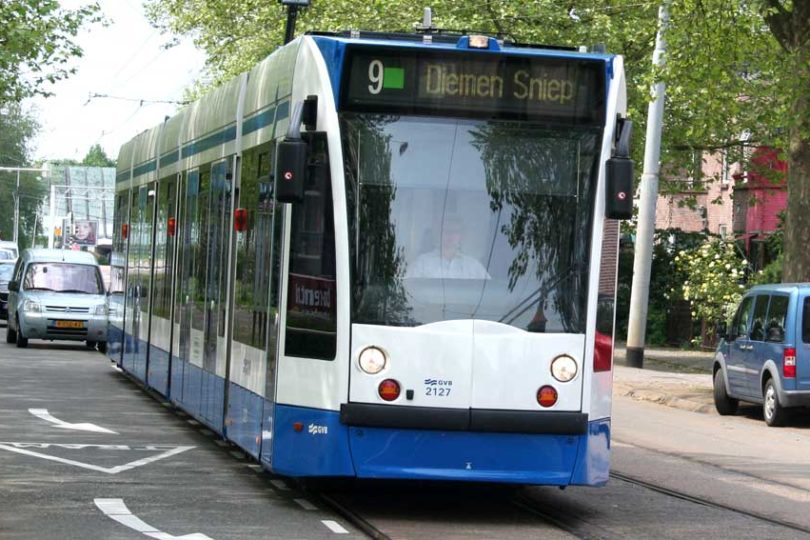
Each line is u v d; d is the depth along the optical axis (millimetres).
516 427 12180
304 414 12367
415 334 12180
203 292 17344
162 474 15000
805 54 26312
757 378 24484
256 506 12992
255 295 14070
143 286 23516
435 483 15000
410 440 12125
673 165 43844
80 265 38906
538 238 12453
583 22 38469
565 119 12609
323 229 12320
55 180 110562
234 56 48500
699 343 42438
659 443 20453
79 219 105875
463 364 12188
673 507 13938
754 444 20938
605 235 12609
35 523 11781
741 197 49969
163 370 20516
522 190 12484
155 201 22688
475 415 12141
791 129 27641
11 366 30781
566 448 12312
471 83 12492
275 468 12617
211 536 11297
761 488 15766
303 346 12461
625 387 30156
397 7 38688
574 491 14875
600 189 12578
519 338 12289
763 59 28516
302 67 12844
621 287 47656
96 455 16453
